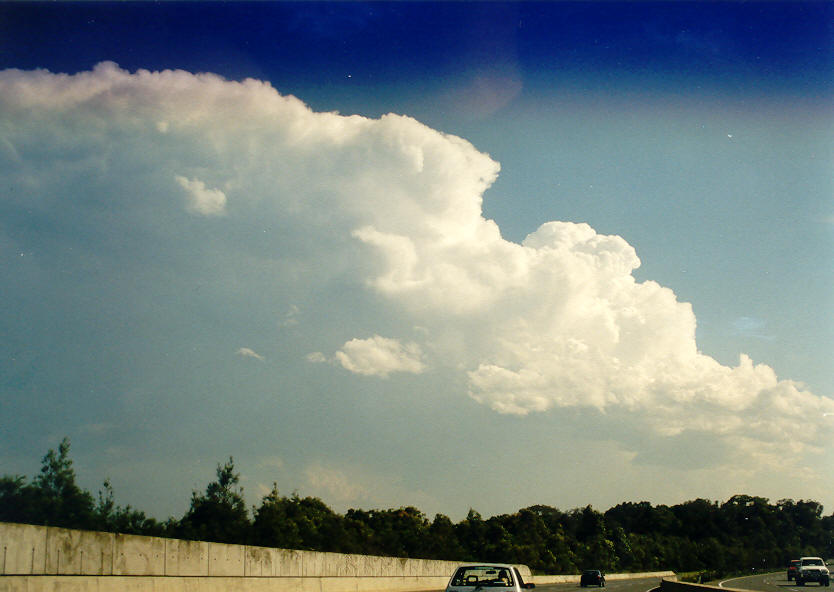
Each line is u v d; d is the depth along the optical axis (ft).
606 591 191.52
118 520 133.90
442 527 301.22
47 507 122.93
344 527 226.38
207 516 173.58
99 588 68.69
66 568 65.72
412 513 296.51
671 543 556.92
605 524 488.02
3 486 121.80
